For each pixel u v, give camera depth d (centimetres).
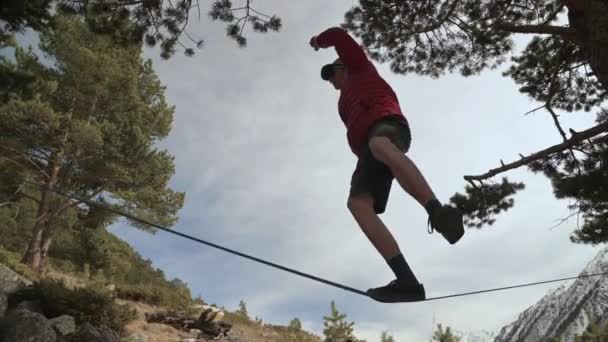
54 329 1083
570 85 1266
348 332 1353
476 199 1084
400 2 1105
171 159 2545
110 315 1284
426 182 185
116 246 2895
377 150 194
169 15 968
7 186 2342
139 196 2419
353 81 228
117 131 2375
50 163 2416
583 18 884
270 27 988
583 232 1250
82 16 995
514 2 1137
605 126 930
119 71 2467
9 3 1102
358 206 212
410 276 196
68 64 2405
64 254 2691
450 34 1169
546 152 970
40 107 2164
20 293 1257
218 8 977
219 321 1688
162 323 1612
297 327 2128
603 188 1075
